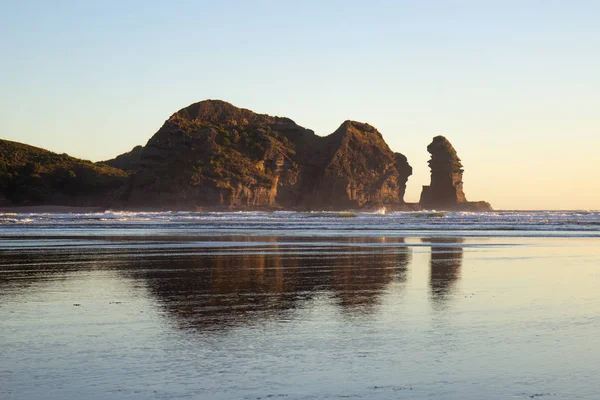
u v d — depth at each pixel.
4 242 44.78
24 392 9.10
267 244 43.06
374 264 27.80
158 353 11.23
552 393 9.17
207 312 15.20
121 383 9.52
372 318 14.47
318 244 43.19
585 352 11.38
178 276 22.86
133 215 155.00
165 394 9.05
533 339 12.38
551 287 19.92
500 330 13.20
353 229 73.19
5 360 10.74
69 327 13.43
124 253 34.31
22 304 16.39
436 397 8.99
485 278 22.39
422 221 106.50
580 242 46.06
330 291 18.83
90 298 17.41
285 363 10.62
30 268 25.78
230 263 28.17
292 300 17.05
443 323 13.91
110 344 11.88
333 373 10.08
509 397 9.01
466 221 105.69
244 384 9.52
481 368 10.38
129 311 15.33
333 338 12.42
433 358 10.96
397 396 9.03
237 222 102.31
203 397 8.95
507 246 41.09
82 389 9.25
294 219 123.56
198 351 11.38
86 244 42.56
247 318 14.44
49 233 60.06
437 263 28.38
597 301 17.05
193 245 41.78
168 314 14.93
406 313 15.12
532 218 126.06
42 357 10.93
